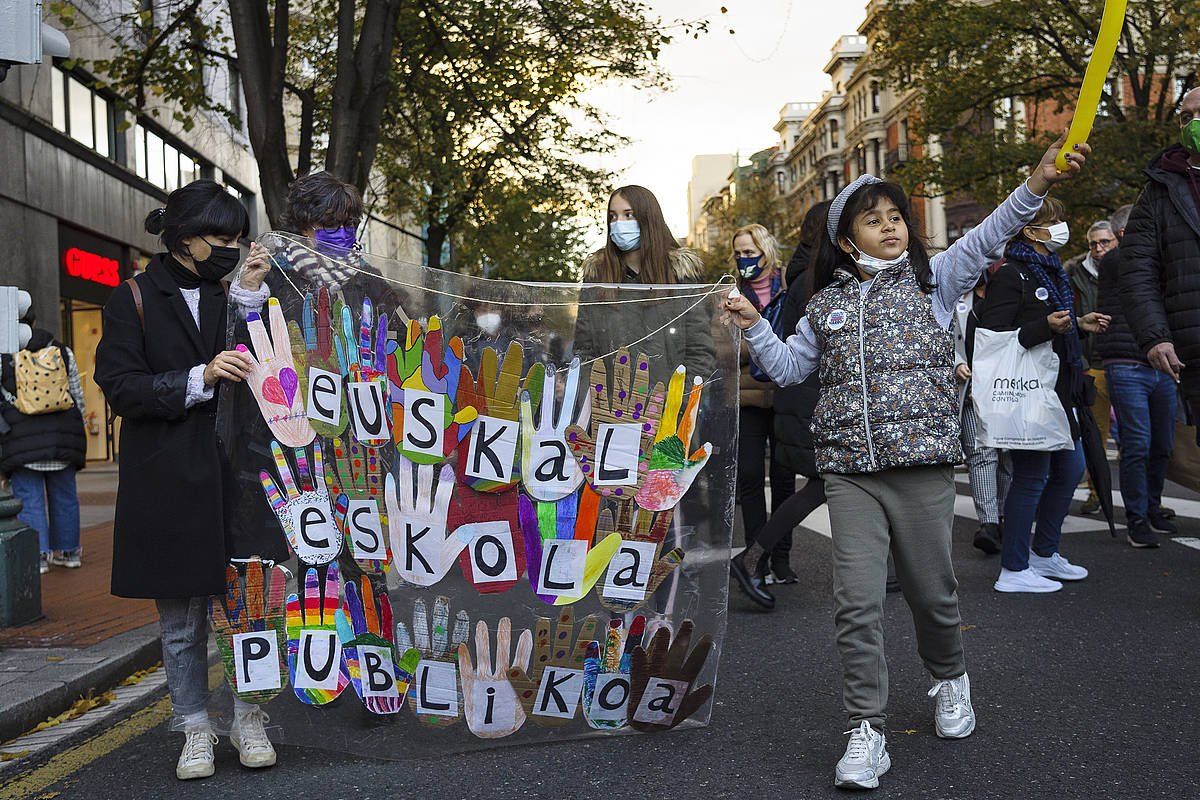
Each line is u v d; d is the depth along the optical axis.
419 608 3.57
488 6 14.55
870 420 3.24
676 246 4.78
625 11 14.36
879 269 3.34
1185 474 6.25
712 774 3.24
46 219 17.77
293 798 3.16
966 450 6.94
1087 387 6.13
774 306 5.73
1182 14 21.25
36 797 3.32
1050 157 3.08
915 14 23.73
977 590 5.83
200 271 3.48
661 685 3.67
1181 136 4.79
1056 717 3.65
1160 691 3.90
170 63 14.08
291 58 15.91
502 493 3.64
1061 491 5.96
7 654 4.91
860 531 3.25
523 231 19.80
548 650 3.63
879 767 3.12
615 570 3.68
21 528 5.64
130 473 3.39
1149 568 6.26
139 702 4.47
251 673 3.45
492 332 3.66
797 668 4.44
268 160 10.23
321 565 3.51
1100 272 7.25
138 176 21.84
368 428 3.57
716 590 3.73
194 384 3.31
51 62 17.84
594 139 19.05
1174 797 2.91
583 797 3.08
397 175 17.98
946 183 24.27
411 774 3.35
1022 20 22.62
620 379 3.73
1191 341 4.77
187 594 3.32
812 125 80.38
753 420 6.01
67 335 19.47
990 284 5.71
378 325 3.59
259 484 3.46
